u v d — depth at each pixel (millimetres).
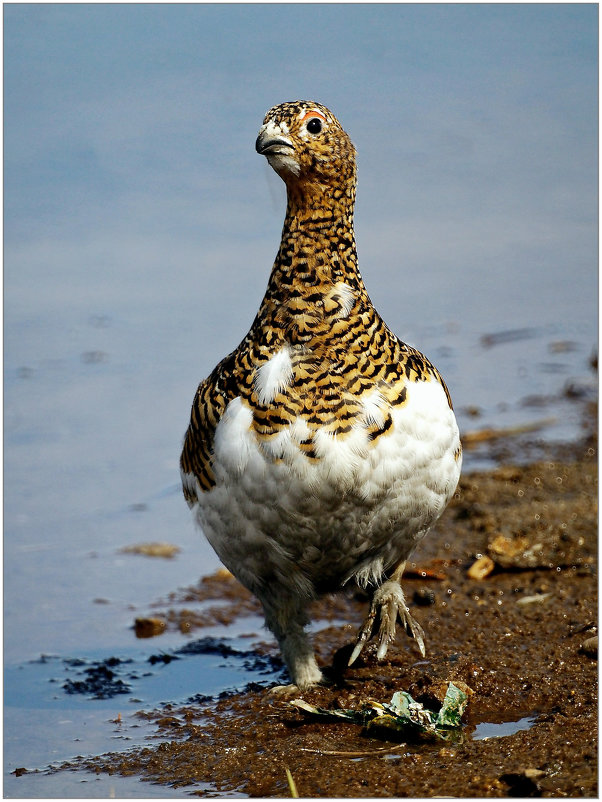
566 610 11320
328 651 10977
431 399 9195
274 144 9117
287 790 8320
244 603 12594
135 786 8711
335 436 8828
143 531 14391
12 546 14031
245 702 10117
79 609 12484
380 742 8961
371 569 9641
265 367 9016
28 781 8938
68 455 16141
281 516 9023
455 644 10727
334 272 9227
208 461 9203
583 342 19219
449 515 13797
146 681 10859
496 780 8055
